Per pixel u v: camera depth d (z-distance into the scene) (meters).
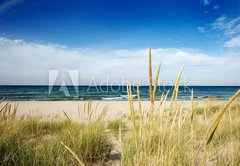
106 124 6.20
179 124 1.61
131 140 2.13
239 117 3.96
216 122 0.98
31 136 3.51
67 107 16.03
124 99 29.67
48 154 2.26
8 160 2.18
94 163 2.52
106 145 3.01
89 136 2.86
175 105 1.55
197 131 2.49
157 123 1.54
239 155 2.15
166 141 1.69
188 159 1.80
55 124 5.36
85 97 33.97
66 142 2.75
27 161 2.13
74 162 2.22
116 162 2.54
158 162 1.54
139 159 1.48
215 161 2.14
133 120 1.37
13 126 3.34
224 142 2.72
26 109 14.34
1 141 2.53
